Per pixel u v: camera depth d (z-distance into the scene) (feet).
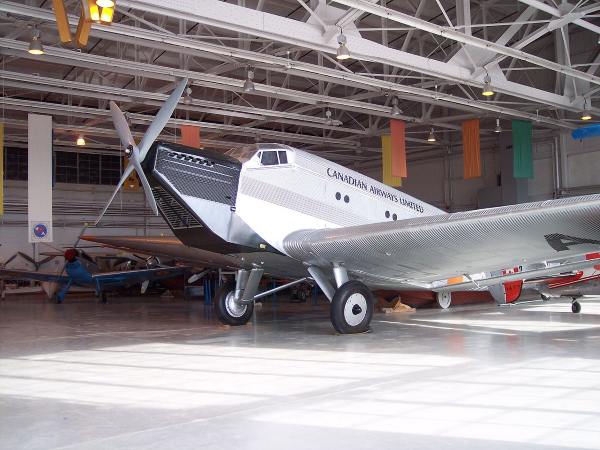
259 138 73.15
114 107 25.12
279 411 12.73
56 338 28.37
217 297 33.35
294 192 28.58
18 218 86.07
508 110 56.18
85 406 13.71
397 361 19.47
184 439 10.76
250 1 46.14
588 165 63.05
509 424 11.29
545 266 34.68
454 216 23.59
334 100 54.44
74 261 60.95
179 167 24.80
